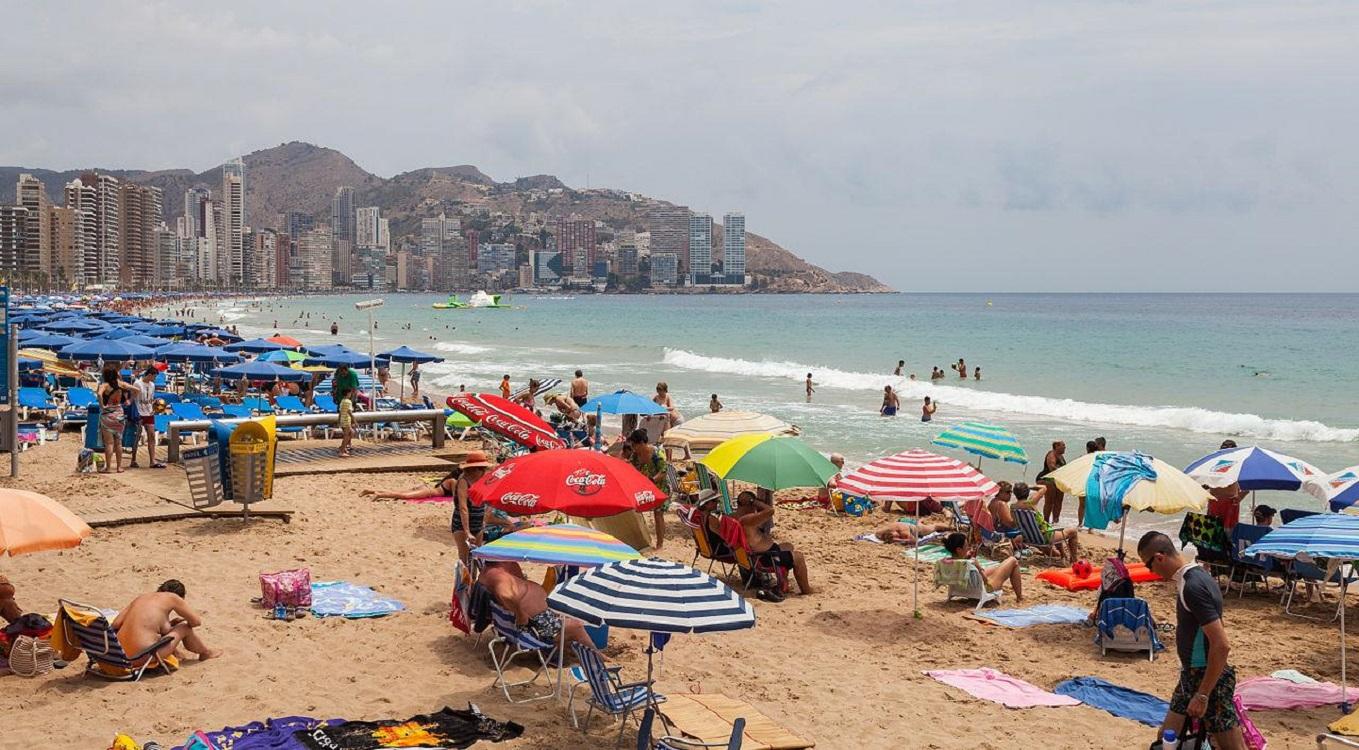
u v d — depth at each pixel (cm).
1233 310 17275
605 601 669
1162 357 6200
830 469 1207
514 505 994
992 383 4741
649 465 1567
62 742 732
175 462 1852
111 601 1080
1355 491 1185
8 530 781
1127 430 3091
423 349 6969
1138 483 1155
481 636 990
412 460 1977
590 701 816
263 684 859
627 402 2086
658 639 733
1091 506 1166
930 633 1078
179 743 738
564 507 986
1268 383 4653
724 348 7344
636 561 749
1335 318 13025
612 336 9156
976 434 1587
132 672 862
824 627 1095
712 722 773
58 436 2300
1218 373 5144
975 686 906
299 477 1823
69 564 1216
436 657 939
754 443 1223
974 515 1510
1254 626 1139
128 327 4678
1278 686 901
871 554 1455
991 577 1204
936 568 1194
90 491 1595
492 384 4344
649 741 722
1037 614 1152
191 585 1145
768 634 1064
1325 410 3675
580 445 2212
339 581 1177
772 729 764
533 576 1241
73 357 2822
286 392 3078
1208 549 1290
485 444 2177
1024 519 1450
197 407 2417
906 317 14075
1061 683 920
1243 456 1288
